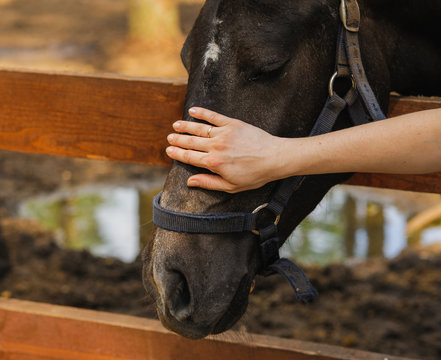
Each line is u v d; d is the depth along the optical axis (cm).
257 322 333
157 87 196
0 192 545
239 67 142
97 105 202
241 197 146
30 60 878
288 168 139
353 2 152
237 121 139
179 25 1009
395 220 506
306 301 148
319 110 153
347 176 171
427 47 183
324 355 190
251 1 144
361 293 367
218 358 199
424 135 137
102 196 545
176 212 141
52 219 497
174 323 139
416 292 371
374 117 150
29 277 382
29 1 1229
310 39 149
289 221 161
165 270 138
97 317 212
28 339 218
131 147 204
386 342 316
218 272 142
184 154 141
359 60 152
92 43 961
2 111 211
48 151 212
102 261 402
